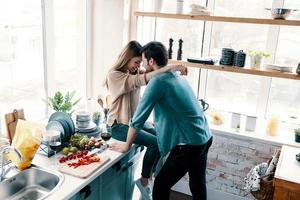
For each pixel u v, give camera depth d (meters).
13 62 2.39
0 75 2.31
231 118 2.97
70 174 1.84
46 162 1.97
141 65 2.47
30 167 1.91
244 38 3.00
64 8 2.79
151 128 2.54
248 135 2.82
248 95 3.10
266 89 2.98
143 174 2.42
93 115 2.58
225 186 3.02
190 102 2.12
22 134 1.90
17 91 2.47
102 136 2.32
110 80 2.39
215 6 3.04
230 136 2.88
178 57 2.99
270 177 2.29
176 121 2.08
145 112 2.06
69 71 2.98
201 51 3.19
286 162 2.27
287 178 2.04
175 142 2.10
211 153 2.99
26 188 1.91
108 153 2.15
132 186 2.65
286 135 2.88
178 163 2.11
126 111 2.42
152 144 2.36
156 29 3.31
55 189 1.69
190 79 3.28
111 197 2.30
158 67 2.18
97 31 3.04
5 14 2.27
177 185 3.23
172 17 2.86
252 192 2.39
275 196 2.09
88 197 1.96
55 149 2.06
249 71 2.68
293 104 2.96
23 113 2.15
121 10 2.89
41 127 2.12
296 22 2.47
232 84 3.14
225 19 2.69
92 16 3.01
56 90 2.82
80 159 2.02
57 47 2.77
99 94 3.01
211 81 3.21
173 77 2.12
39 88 2.65
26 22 2.44
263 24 2.66
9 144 2.05
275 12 2.55
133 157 2.54
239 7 2.96
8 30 2.31
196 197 2.36
